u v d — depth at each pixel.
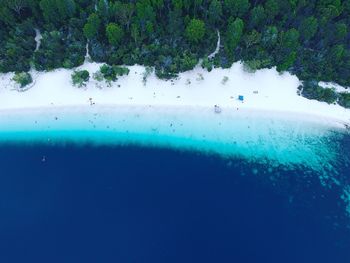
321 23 75.31
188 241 60.28
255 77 76.38
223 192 66.06
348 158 71.56
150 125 71.69
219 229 61.81
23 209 62.94
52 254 58.31
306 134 73.38
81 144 69.88
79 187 65.50
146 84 73.94
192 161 69.31
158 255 58.75
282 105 74.88
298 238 61.62
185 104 73.38
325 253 60.31
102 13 73.75
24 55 73.12
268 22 77.38
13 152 68.75
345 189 67.94
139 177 66.94
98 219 62.00
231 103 74.06
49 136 70.19
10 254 58.22
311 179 68.56
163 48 73.50
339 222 63.94
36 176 66.56
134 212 62.97
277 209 64.69
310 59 76.62
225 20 78.00
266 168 69.31
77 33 73.94
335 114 75.00
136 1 75.38
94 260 57.84
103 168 67.69
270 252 59.81
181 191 65.75
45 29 75.62
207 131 71.88
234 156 70.19
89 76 73.19
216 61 75.38
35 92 72.25
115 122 71.50
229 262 58.44
